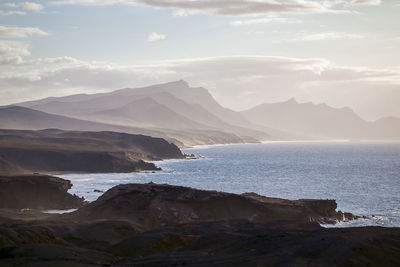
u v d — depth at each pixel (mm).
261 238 42250
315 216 75188
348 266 31625
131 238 50250
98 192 117312
